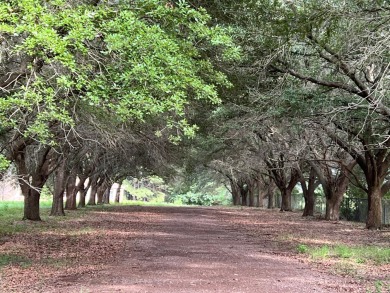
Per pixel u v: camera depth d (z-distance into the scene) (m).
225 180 68.19
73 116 13.38
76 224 22.84
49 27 7.41
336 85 16.31
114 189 79.81
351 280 9.44
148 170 41.47
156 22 9.45
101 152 31.05
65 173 29.00
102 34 8.50
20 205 42.47
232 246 15.20
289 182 43.44
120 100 8.45
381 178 22.94
